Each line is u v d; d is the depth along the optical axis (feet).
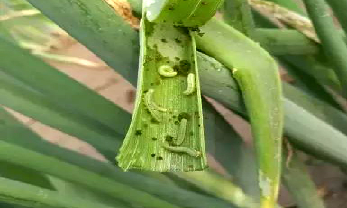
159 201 0.84
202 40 0.65
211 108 0.88
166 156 0.61
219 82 0.68
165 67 0.61
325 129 0.86
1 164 0.84
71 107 0.83
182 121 0.61
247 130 1.49
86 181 0.80
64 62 1.74
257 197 0.97
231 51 0.65
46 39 1.72
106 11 0.63
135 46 0.66
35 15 1.64
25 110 0.83
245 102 0.67
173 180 0.98
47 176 0.88
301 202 1.03
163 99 0.61
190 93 0.61
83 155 0.85
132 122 0.59
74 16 0.62
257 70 0.65
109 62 0.69
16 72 0.79
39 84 0.79
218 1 0.56
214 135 0.92
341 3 0.94
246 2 0.92
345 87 1.01
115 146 0.87
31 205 0.73
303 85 1.18
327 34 0.96
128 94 1.72
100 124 0.86
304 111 0.83
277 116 0.66
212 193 0.97
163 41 0.62
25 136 0.83
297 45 1.06
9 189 0.69
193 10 0.56
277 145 0.67
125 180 0.85
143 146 0.60
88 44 0.66
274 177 0.68
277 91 0.66
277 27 1.18
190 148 0.61
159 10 0.56
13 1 1.51
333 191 1.40
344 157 0.90
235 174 0.97
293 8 1.12
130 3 0.65
